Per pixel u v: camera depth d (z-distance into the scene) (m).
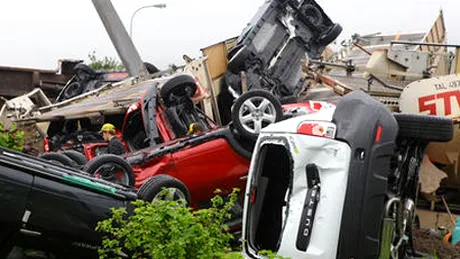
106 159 8.02
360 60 14.55
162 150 8.71
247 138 8.96
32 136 11.73
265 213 6.35
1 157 5.48
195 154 8.84
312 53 14.39
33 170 5.57
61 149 11.17
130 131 10.59
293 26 14.10
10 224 5.47
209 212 4.77
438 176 9.61
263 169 6.40
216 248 4.62
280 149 6.35
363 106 5.72
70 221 5.70
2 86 21.56
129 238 4.72
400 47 14.51
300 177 5.72
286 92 13.83
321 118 5.89
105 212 5.87
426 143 6.37
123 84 14.16
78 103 13.23
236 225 8.77
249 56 13.59
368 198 5.54
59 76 22.84
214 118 13.09
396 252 5.93
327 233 5.46
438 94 9.80
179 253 4.38
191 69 12.91
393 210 5.89
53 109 13.66
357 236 5.48
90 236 5.79
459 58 11.63
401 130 6.13
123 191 6.15
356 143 5.58
